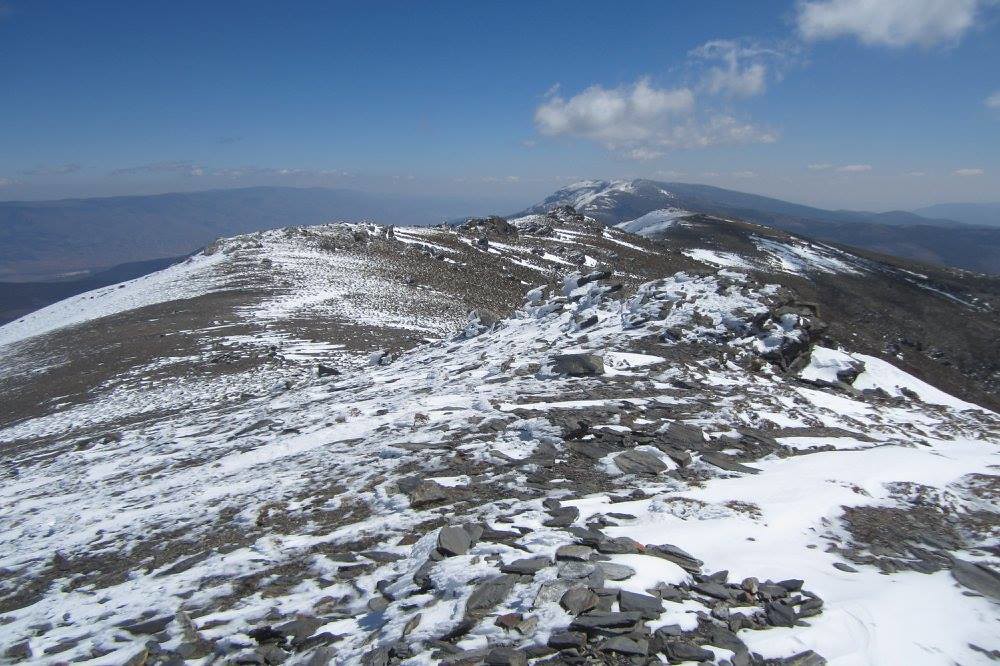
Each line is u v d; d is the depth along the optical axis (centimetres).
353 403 1616
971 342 8662
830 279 10969
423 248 6838
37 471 1586
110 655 554
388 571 638
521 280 6291
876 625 505
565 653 450
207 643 554
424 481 863
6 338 4469
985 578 598
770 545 656
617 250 9225
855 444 1121
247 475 1102
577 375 1439
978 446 1289
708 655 443
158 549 820
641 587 536
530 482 862
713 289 1938
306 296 4341
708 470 902
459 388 1482
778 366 1653
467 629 491
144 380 2595
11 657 579
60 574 795
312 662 486
